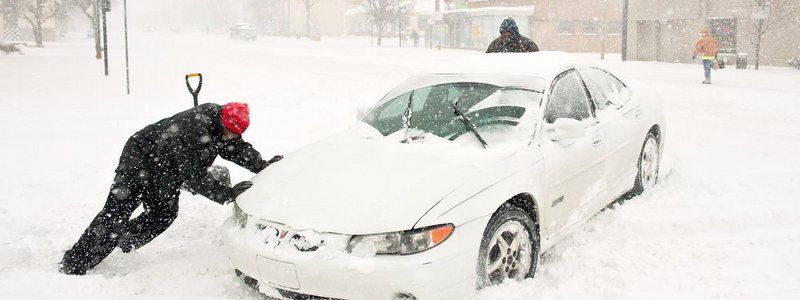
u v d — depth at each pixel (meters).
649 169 5.83
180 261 4.29
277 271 3.33
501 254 3.64
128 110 11.64
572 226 4.38
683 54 25.92
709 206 5.29
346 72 21.17
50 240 4.77
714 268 4.04
